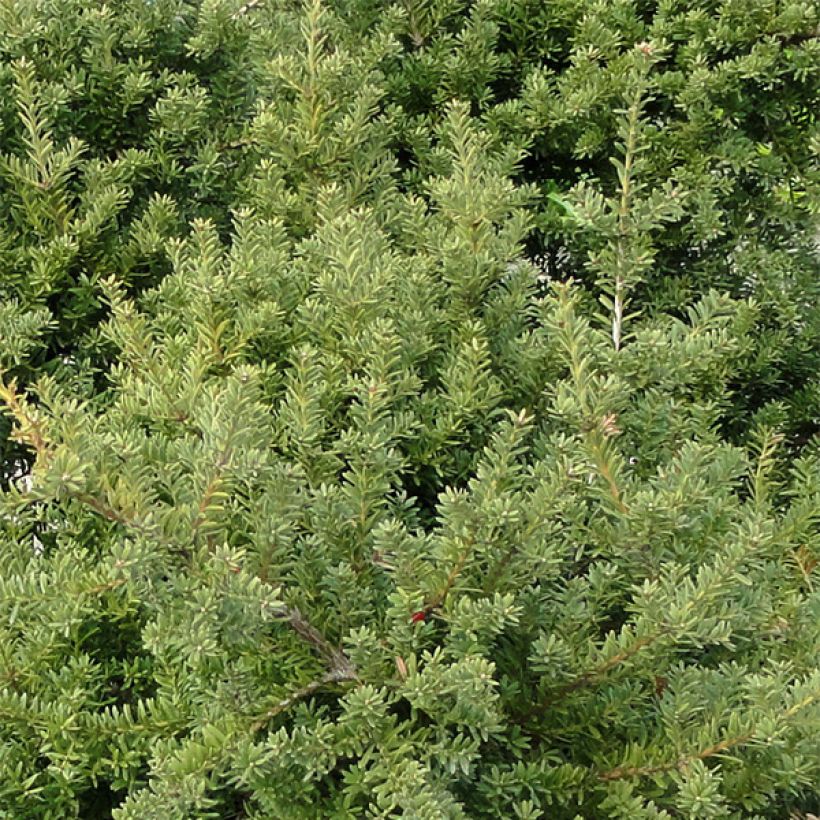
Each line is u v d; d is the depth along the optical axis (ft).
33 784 6.79
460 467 7.87
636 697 6.33
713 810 5.51
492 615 5.79
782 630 7.20
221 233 11.53
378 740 5.90
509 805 6.29
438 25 13.69
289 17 13.16
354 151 10.67
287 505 6.10
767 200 12.69
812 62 12.11
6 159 10.09
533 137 13.04
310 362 6.75
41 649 6.85
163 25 11.42
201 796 5.71
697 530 6.92
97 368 10.36
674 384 7.61
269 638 6.26
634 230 7.84
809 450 11.58
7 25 10.50
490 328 8.41
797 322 12.44
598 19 13.24
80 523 7.82
